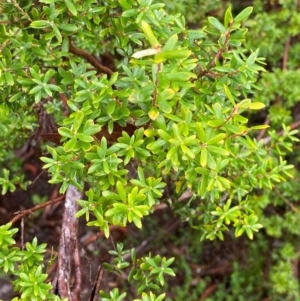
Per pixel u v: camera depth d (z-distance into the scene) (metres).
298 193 1.20
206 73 0.69
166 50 0.52
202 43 0.73
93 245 1.37
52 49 0.74
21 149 1.41
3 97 0.71
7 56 0.67
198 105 0.66
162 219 1.45
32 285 0.64
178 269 1.45
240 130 0.58
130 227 1.43
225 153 0.57
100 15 0.70
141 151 0.63
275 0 1.23
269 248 1.37
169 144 0.59
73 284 0.79
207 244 1.46
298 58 1.21
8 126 0.85
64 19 0.67
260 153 0.79
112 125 0.63
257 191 1.25
